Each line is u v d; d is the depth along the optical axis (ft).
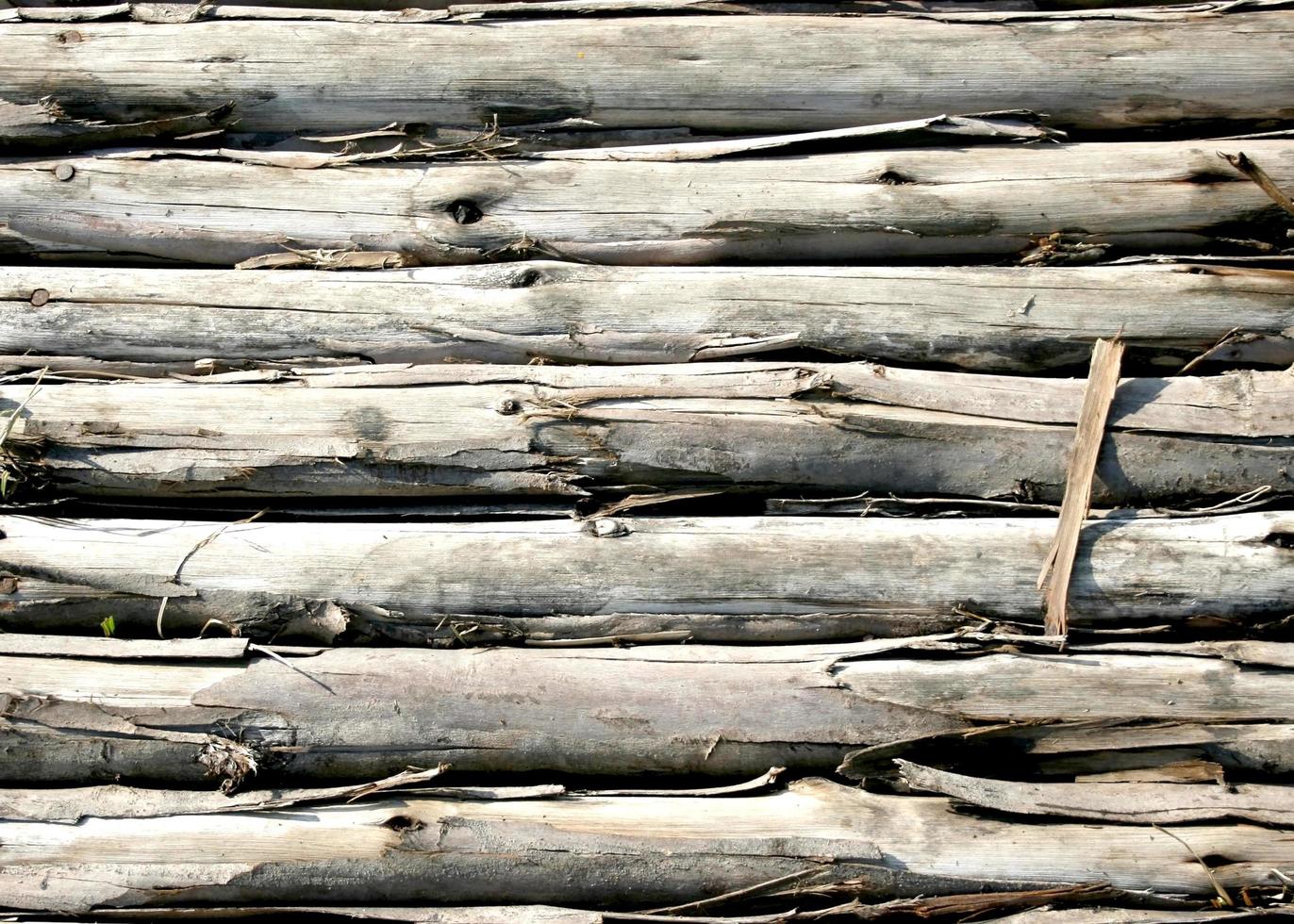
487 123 8.54
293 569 7.38
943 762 7.09
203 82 8.40
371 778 7.23
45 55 8.39
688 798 7.05
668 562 7.33
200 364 7.98
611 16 8.47
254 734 7.02
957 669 7.07
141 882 6.74
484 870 6.82
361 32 8.43
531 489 7.58
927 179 8.11
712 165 8.25
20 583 7.33
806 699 7.07
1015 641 7.10
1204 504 7.48
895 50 8.30
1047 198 8.03
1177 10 8.30
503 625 7.38
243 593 7.34
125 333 7.97
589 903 6.94
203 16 8.59
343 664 7.18
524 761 7.21
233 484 7.61
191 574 7.36
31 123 8.30
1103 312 7.75
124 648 7.15
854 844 6.77
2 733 6.94
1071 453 7.38
